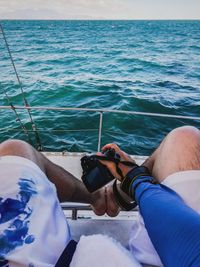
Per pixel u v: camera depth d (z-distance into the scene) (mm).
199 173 1147
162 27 80438
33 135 8242
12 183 1035
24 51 32656
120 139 8320
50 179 1400
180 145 1276
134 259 976
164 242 779
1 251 882
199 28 76062
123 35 52625
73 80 17828
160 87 16453
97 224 1524
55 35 51906
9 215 954
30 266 876
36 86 15633
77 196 1536
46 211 1021
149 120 9570
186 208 850
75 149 7664
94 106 12797
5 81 16562
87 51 32594
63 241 993
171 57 29156
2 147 1254
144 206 960
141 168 1225
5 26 85875
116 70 22047
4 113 10133
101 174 1462
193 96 14438
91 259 924
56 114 9836
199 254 654
